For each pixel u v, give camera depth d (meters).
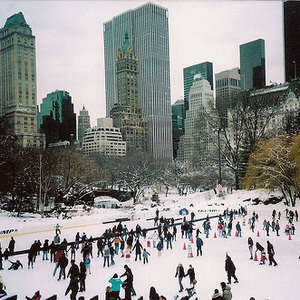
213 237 39.44
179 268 21.98
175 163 121.50
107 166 124.12
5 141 66.56
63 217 55.91
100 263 28.81
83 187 75.06
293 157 57.34
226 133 91.44
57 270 26.97
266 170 61.28
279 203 60.72
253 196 65.81
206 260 29.23
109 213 63.41
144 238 39.16
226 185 97.25
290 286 22.48
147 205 77.44
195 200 72.88
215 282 23.66
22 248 35.00
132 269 26.89
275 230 42.50
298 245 33.97
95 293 21.77
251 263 28.05
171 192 125.50
